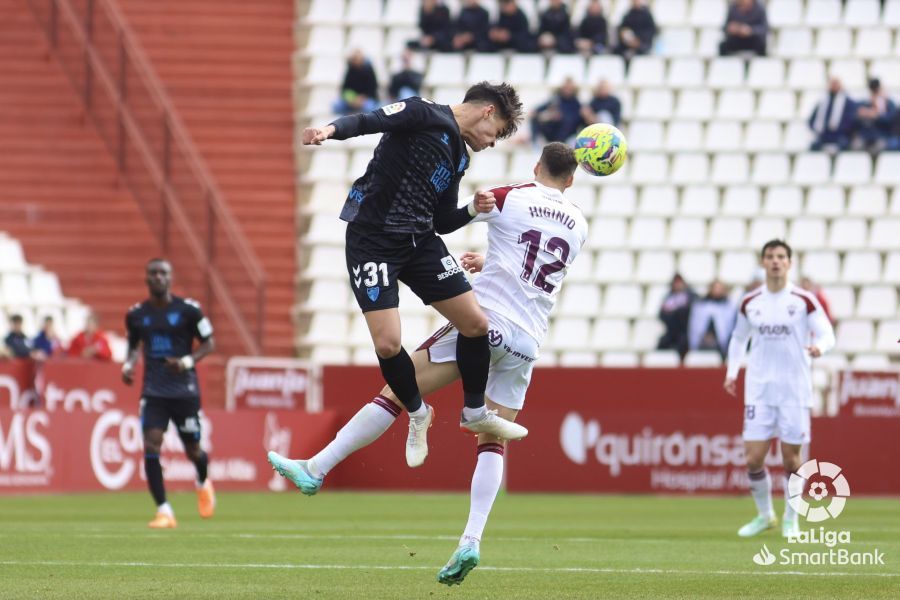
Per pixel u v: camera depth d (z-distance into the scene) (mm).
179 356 44156
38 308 69812
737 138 82438
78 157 78312
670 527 44344
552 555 33844
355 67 80562
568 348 74375
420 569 29750
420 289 25250
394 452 65625
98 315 72688
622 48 84750
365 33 86812
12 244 71938
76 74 78312
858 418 62562
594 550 35344
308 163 81188
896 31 87375
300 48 86438
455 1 88562
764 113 83688
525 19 85062
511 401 27062
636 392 65375
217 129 82312
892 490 62438
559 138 79562
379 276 24688
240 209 79312
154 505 53625
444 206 25984
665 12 88000
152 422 43656
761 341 40406
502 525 45188
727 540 38812
